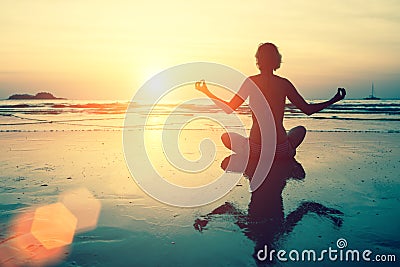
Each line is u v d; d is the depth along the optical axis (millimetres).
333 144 6797
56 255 2219
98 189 3699
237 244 2408
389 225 2736
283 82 5004
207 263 2145
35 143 6844
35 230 2598
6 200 3301
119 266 2098
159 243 2410
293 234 2578
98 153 5777
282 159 5199
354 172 4492
